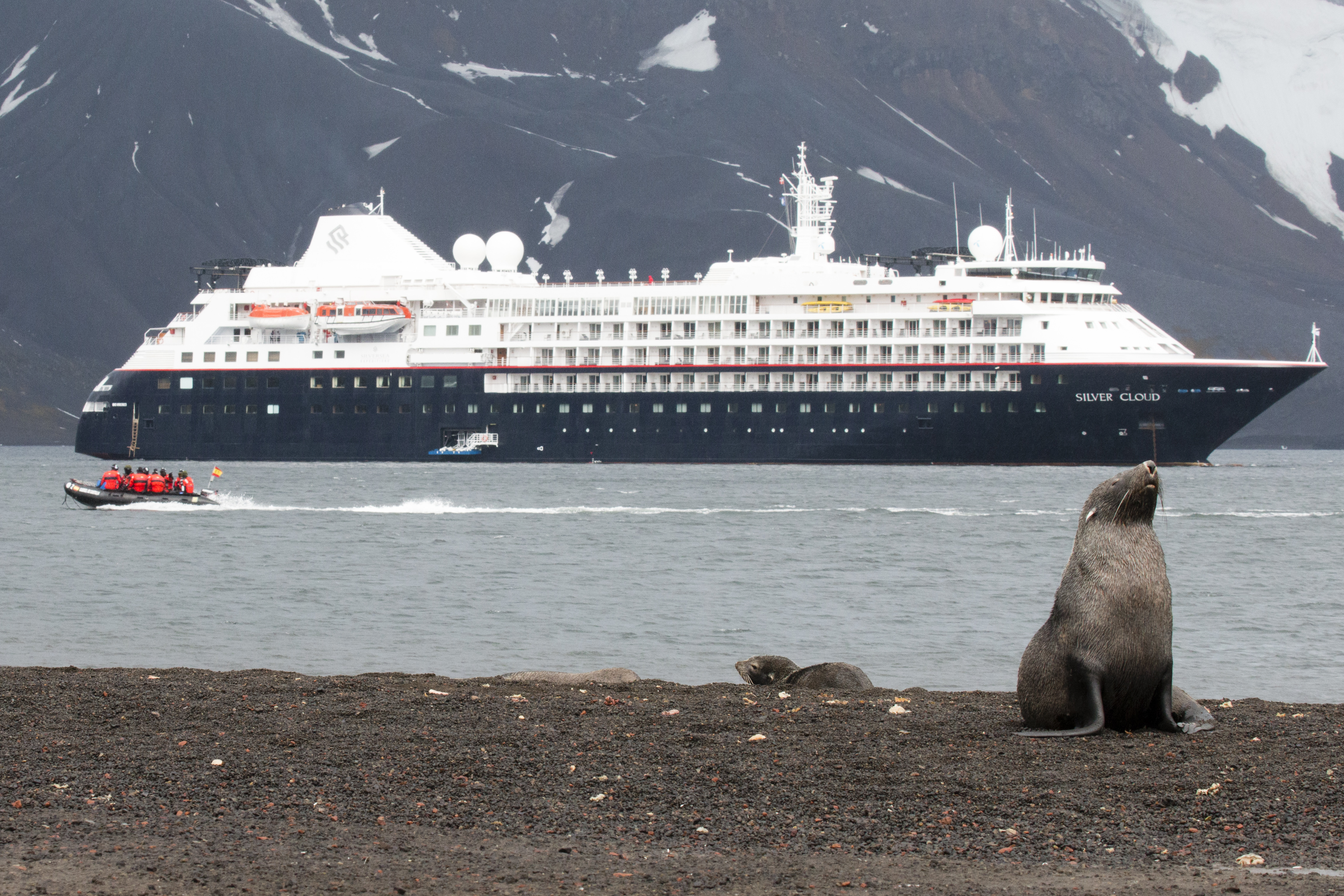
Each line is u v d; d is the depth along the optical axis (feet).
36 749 163.43
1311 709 199.31
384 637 338.75
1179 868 122.31
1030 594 430.61
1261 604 412.57
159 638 334.44
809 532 644.27
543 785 149.48
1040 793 145.59
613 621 368.89
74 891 113.19
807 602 411.54
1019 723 181.16
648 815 138.31
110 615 375.25
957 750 165.27
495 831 132.77
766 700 201.87
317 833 130.93
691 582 460.55
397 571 485.15
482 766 156.76
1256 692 269.44
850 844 129.29
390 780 150.61
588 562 518.78
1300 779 150.41
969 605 404.36
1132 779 150.51
